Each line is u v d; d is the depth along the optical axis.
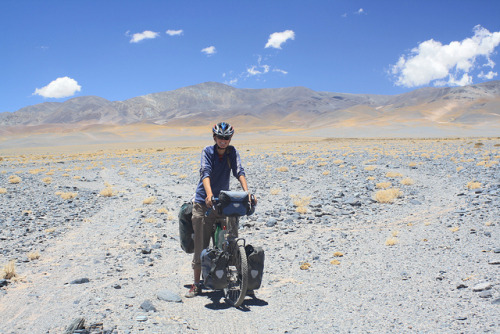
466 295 5.31
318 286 6.23
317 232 10.18
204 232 5.83
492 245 7.62
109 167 38.44
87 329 4.58
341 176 21.39
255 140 148.00
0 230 10.98
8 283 6.59
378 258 7.55
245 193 5.29
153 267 7.67
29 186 21.81
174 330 4.66
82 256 8.48
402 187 16.62
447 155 33.50
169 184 22.83
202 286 6.45
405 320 4.71
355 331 4.52
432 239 8.59
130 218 12.91
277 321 4.95
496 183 15.43
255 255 5.34
